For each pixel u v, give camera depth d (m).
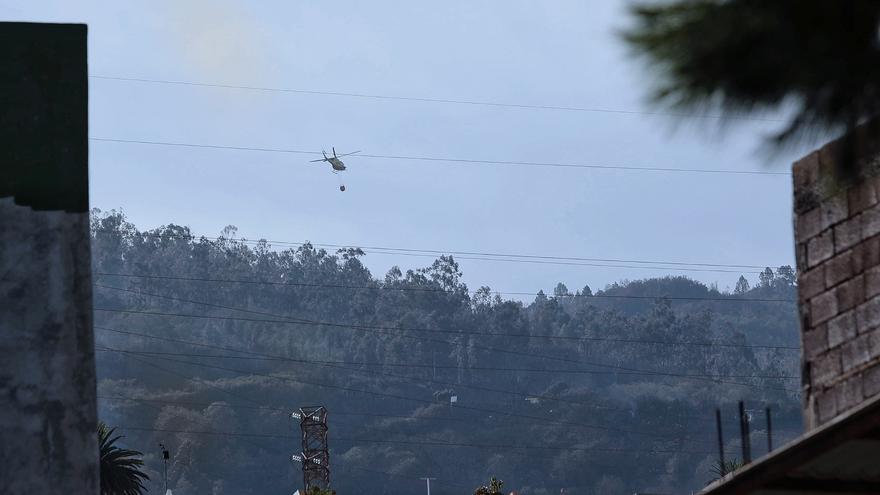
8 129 54.62
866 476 30.33
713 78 18.36
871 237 38.53
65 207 54.47
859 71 18.09
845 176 19.45
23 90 55.16
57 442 52.25
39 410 52.28
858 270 38.78
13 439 51.88
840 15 18.00
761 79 18.20
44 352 52.88
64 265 53.84
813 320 40.41
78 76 55.88
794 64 18.11
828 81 18.22
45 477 51.81
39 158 54.66
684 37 18.34
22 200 54.06
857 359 38.22
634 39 18.62
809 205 41.09
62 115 55.31
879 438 29.02
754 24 18.12
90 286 54.03
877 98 18.41
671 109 18.64
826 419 38.97
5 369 52.38
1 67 55.12
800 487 30.52
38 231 53.88
